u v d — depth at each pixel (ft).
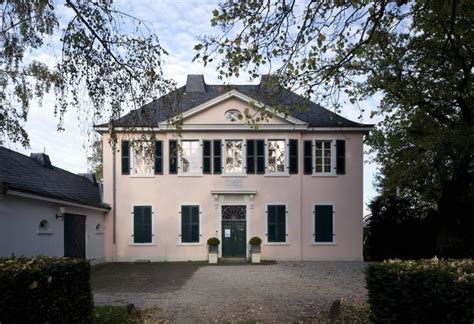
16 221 45.24
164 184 72.54
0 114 35.35
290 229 71.82
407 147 67.51
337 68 29.32
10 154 60.34
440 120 60.70
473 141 48.44
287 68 28.27
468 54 49.44
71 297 21.89
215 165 72.49
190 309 32.30
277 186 72.33
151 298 37.01
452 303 16.83
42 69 35.47
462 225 67.87
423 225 76.54
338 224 71.97
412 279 18.62
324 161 73.05
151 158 31.96
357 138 72.90
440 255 67.00
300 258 71.46
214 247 68.95
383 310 20.20
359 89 59.16
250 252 70.95
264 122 71.82
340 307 31.07
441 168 60.75
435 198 73.56
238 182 72.38
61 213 55.77
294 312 30.83
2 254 42.34
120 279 50.31
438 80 55.52
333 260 71.41
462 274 17.39
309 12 25.14
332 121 72.95
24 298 19.24
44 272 20.25
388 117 65.87
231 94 71.36
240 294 38.68
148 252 71.92
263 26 25.54
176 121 31.53
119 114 28.25
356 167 72.54
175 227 72.13
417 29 44.96
